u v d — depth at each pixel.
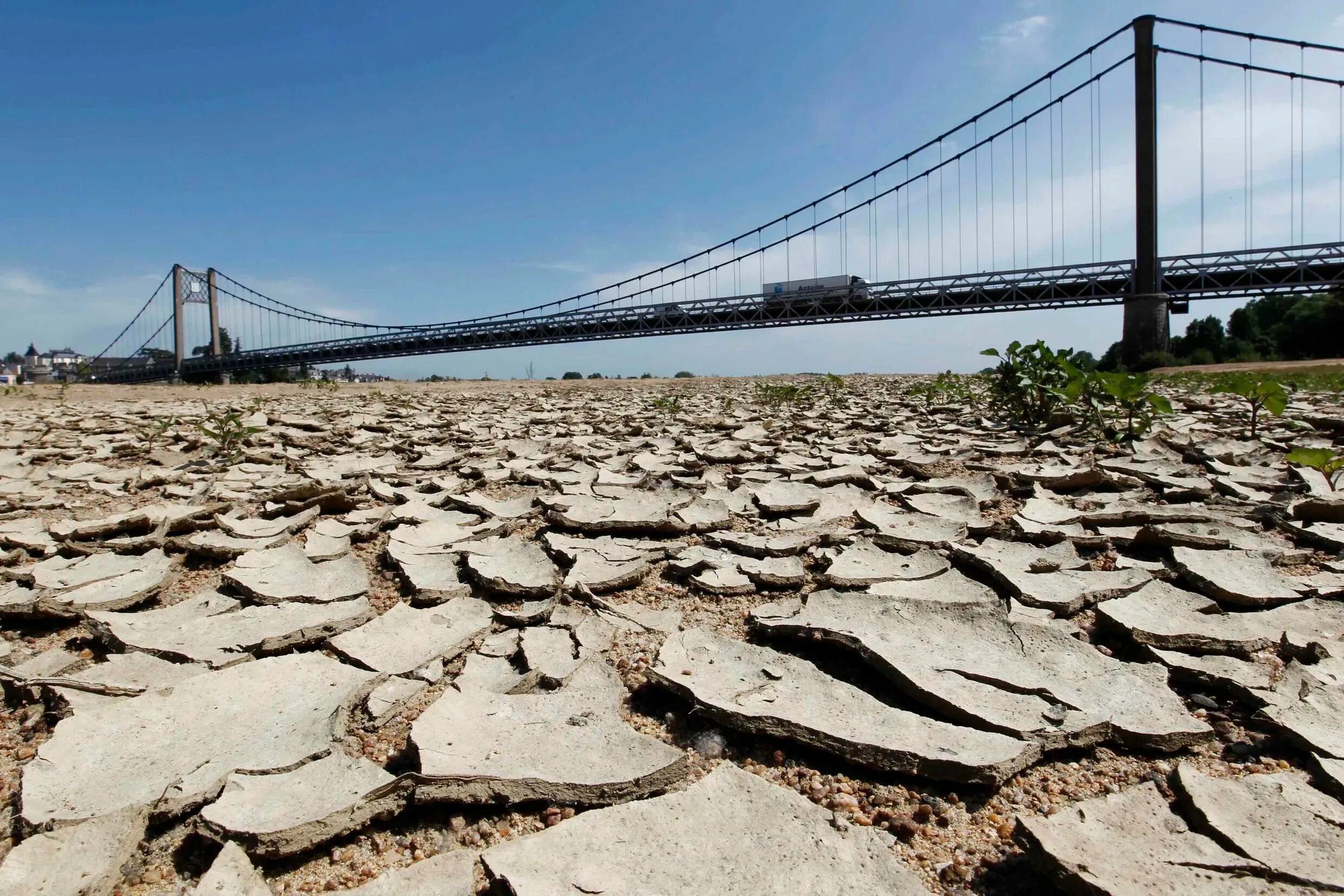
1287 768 5.74
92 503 15.41
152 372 152.75
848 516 12.62
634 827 5.11
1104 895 4.25
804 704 6.54
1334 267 77.94
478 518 13.18
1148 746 5.99
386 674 7.34
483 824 5.37
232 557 11.55
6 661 8.35
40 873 4.77
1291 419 21.02
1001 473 15.02
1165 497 13.41
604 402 42.31
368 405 41.62
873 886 4.59
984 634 7.68
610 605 9.12
